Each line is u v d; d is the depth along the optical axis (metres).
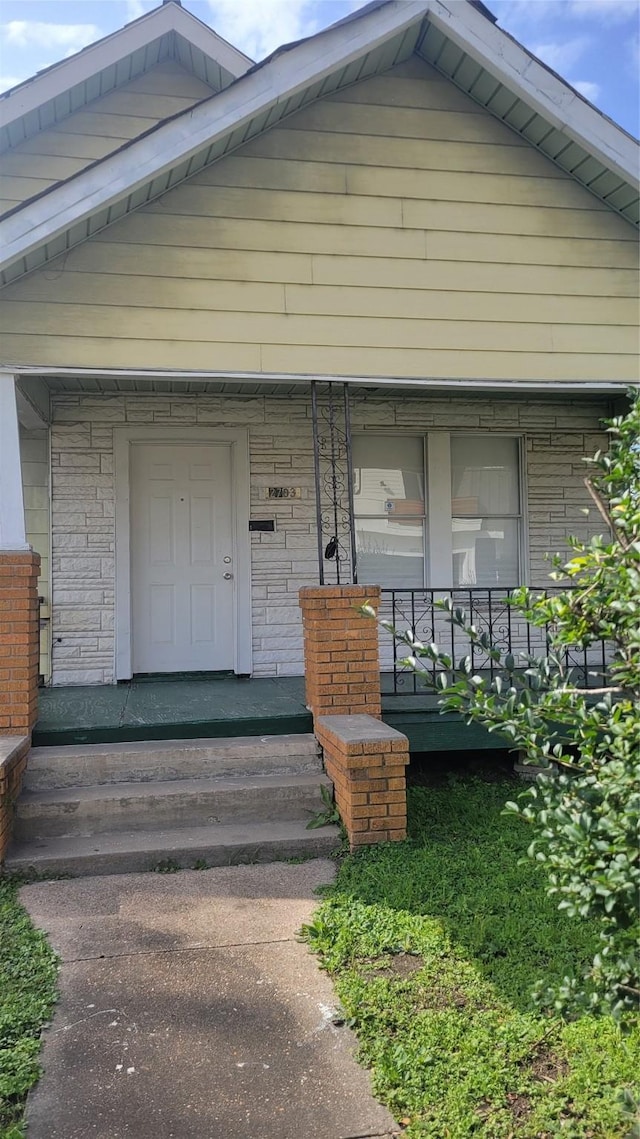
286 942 3.61
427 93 5.60
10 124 6.72
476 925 3.63
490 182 5.67
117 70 6.95
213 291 5.28
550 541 7.71
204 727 5.39
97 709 5.82
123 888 4.19
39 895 4.10
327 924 3.69
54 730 5.21
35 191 6.87
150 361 5.18
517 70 5.25
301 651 7.35
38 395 6.37
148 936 3.67
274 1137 2.43
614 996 2.16
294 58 4.93
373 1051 2.80
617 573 2.14
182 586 7.36
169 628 7.34
